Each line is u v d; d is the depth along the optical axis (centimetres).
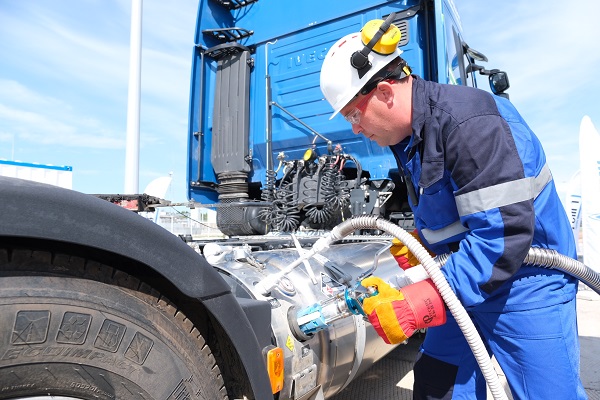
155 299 87
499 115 123
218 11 390
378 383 285
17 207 61
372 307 120
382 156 333
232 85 376
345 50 137
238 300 112
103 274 78
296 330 136
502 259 115
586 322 439
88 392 72
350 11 341
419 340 374
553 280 135
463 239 129
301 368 134
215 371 99
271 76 374
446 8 341
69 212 67
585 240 596
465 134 119
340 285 176
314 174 337
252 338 99
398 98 133
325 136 347
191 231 279
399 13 326
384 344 213
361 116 138
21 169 528
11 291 65
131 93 484
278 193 341
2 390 63
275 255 178
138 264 82
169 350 85
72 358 70
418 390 170
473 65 437
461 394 158
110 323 76
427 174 128
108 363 75
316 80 351
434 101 127
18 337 64
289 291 153
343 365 171
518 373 138
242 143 365
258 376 99
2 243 66
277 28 374
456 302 117
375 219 137
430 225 147
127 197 231
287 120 362
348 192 324
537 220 133
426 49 322
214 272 90
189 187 366
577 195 768
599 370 308
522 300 134
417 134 129
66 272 73
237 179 365
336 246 235
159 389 82
